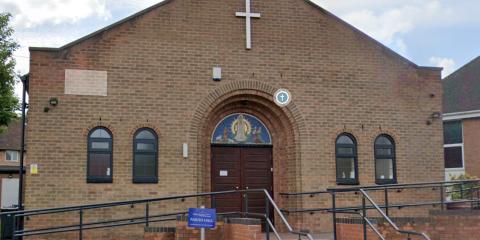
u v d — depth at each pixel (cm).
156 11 1666
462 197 1958
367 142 1784
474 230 1387
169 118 1642
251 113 1786
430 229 1360
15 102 2927
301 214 1714
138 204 1594
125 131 1606
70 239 1541
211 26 1705
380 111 1811
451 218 1381
